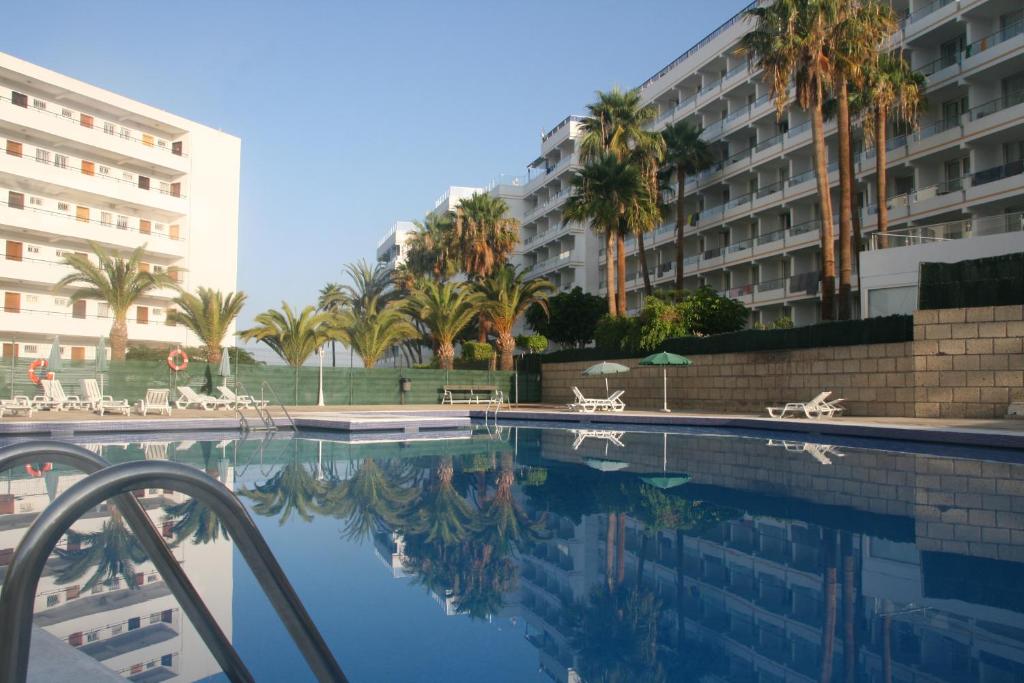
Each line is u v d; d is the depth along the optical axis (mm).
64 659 2633
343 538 6008
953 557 5316
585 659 3418
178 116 45000
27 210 36812
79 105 40719
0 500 7191
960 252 20203
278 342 33031
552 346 53781
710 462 11641
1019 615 3990
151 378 27484
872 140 30703
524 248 66000
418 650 3555
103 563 4902
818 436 16391
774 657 3408
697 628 3842
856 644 3572
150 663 3230
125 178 42969
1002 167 27094
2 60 36250
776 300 37844
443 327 35125
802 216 38062
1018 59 26812
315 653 1466
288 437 16906
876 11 23469
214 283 46750
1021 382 17484
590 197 33062
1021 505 7523
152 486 1349
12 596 1181
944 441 13719
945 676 3154
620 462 11695
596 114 36406
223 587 4453
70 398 22906
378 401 32875
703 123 45531
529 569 5047
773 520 6770
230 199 47969
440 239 48000
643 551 5570
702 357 26234
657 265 49688
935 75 29828
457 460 12008
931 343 18812
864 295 22188
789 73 24312
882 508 7371
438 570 5023
